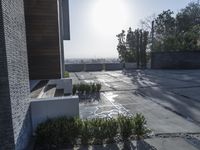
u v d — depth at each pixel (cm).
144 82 2116
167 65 3669
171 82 2030
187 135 726
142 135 707
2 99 468
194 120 890
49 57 1127
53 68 1134
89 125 688
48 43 1124
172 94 1466
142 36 4266
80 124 679
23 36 654
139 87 1816
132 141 677
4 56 461
